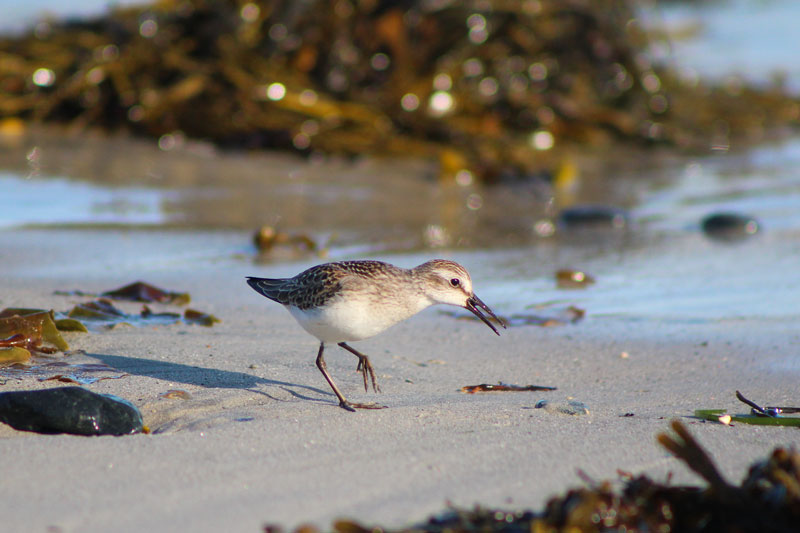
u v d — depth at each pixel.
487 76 20.58
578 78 21.20
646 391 8.23
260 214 15.64
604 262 13.42
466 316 10.79
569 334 10.10
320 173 18.44
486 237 14.92
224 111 19.69
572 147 20.80
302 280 8.03
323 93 19.98
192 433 6.48
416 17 20.27
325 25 20.06
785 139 22.72
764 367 8.88
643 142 21.41
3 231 13.94
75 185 16.83
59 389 6.72
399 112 19.83
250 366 8.60
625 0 22.38
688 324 10.39
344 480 5.71
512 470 5.91
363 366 8.15
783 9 37.38
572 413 7.32
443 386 8.38
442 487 5.61
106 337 9.20
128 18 21.16
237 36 20.14
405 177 18.47
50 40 21.31
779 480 5.00
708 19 35.62
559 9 21.11
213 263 12.82
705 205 17.06
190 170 18.19
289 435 6.52
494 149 19.27
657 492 4.94
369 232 14.95
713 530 4.87
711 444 6.45
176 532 4.96
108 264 12.51
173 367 8.38
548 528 4.75
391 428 6.75
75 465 5.83
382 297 7.81
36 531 4.95
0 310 9.88
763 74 26.84
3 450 6.02
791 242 14.34
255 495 5.46
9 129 19.86
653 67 22.81
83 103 20.27
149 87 20.25
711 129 22.61
